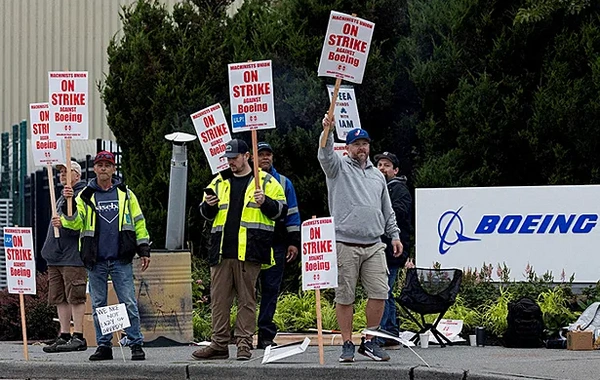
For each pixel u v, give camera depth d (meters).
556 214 16.72
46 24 28.31
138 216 13.45
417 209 17.34
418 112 20.08
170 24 21.02
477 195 17.06
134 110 20.67
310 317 16.59
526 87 19.20
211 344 13.17
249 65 12.71
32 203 23.09
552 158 18.67
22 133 23.12
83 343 14.88
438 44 19.88
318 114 19.61
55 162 14.13
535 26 19.02
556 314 15.26
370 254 12.42
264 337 14.37
